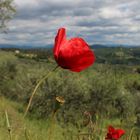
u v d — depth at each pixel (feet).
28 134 7.79
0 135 23.97
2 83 91.40
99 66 68.85
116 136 9.91
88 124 10.52
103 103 66.74
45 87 71.82
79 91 70.03
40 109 67.72
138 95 75.66
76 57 5.78
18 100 79.30
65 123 61.82
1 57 142.41
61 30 6.04
